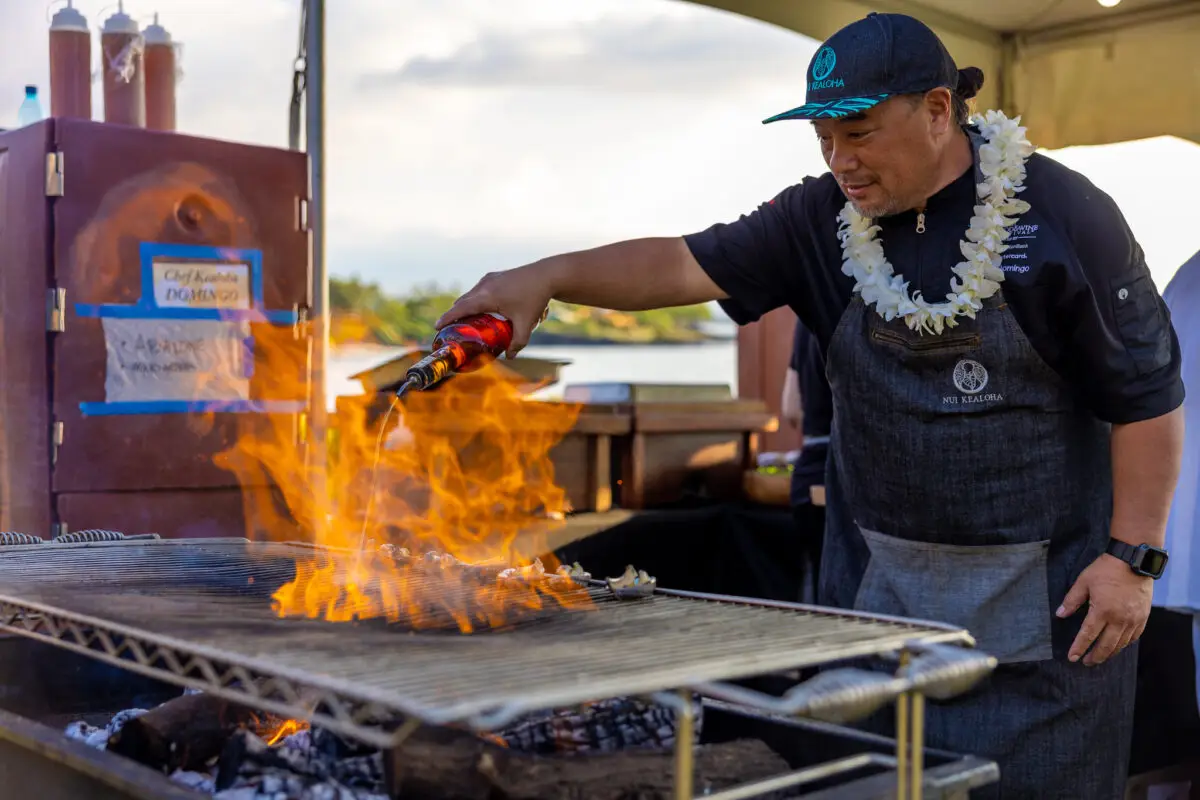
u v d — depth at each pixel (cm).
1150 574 174
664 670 100
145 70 274
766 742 156
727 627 129
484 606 146
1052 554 180
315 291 288
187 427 267
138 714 171
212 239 269
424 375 167
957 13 355
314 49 287
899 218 183
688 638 120
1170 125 339
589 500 365
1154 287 178
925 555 185
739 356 529
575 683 94
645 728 142
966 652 117
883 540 191
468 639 120
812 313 201
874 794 119
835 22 340
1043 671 180
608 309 199
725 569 382
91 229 253
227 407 272
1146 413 173
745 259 197
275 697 141
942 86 166
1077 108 359
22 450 261
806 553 358
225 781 130
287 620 132
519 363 345
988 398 176
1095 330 171
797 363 350
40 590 155
